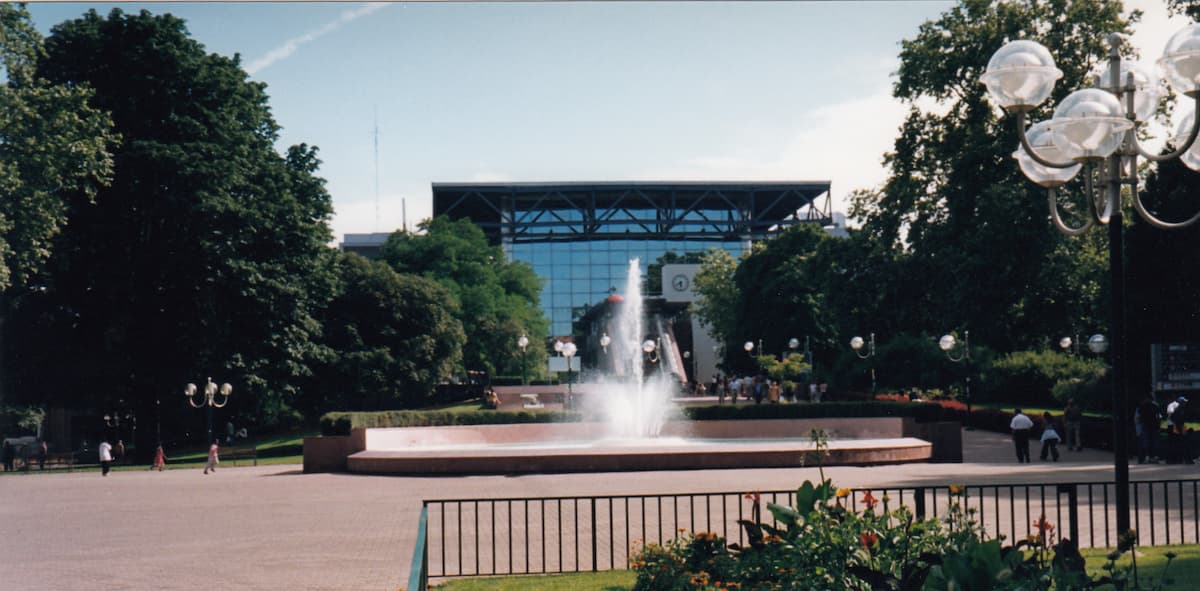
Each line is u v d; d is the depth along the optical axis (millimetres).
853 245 48406
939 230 45031
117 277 40031
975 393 51938
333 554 14016
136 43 40656
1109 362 43938
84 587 11969
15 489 27969
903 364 58000
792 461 27719
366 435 31734
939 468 26609
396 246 82750
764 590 7238
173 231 40781
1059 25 42938
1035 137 9648
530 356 85750
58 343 41312
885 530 7520
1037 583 6133
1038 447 34312
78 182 37812
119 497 24078
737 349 78312
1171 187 36625
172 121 40594
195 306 41375
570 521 16516
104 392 42500
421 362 66312
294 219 43344
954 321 44094
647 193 120125
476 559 11367
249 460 42188
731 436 36000
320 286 46812
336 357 47562
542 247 120688
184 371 42562
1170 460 26922
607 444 34438
